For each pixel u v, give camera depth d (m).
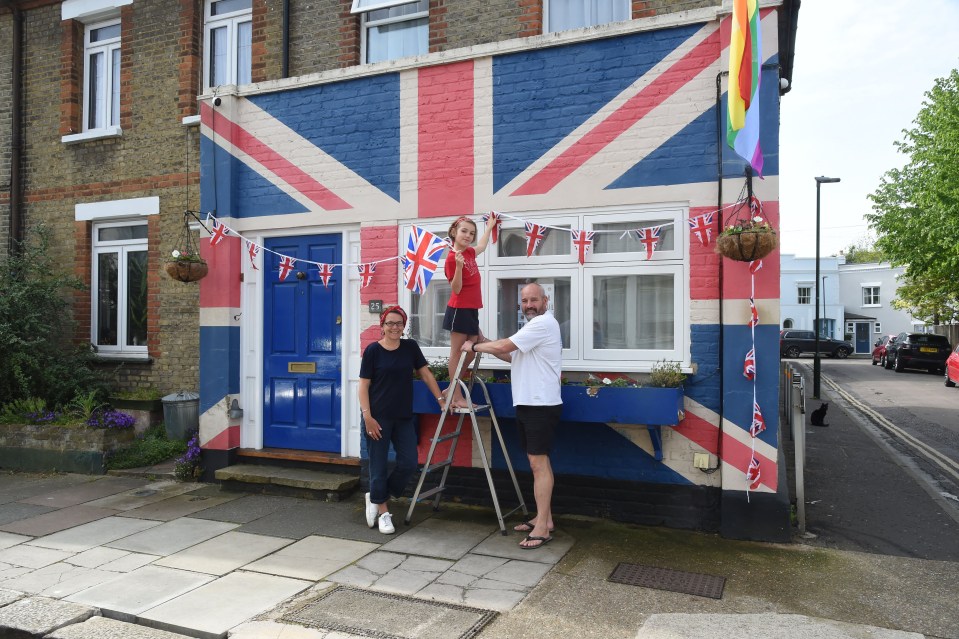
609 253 6.04
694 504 5.66
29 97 9.78
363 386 5.58
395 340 5.68
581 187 6.13
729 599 4.27
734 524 5.46
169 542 5.46
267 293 7.52
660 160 5.88
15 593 4.46
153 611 4.16
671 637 3.77
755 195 5.53
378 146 6.93
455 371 5.77
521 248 6.36
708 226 5.59
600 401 5.48
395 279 6.81
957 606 4.19
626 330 6.04
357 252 7.15
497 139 6.44
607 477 5.90
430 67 6.70
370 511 5.74
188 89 8.73
